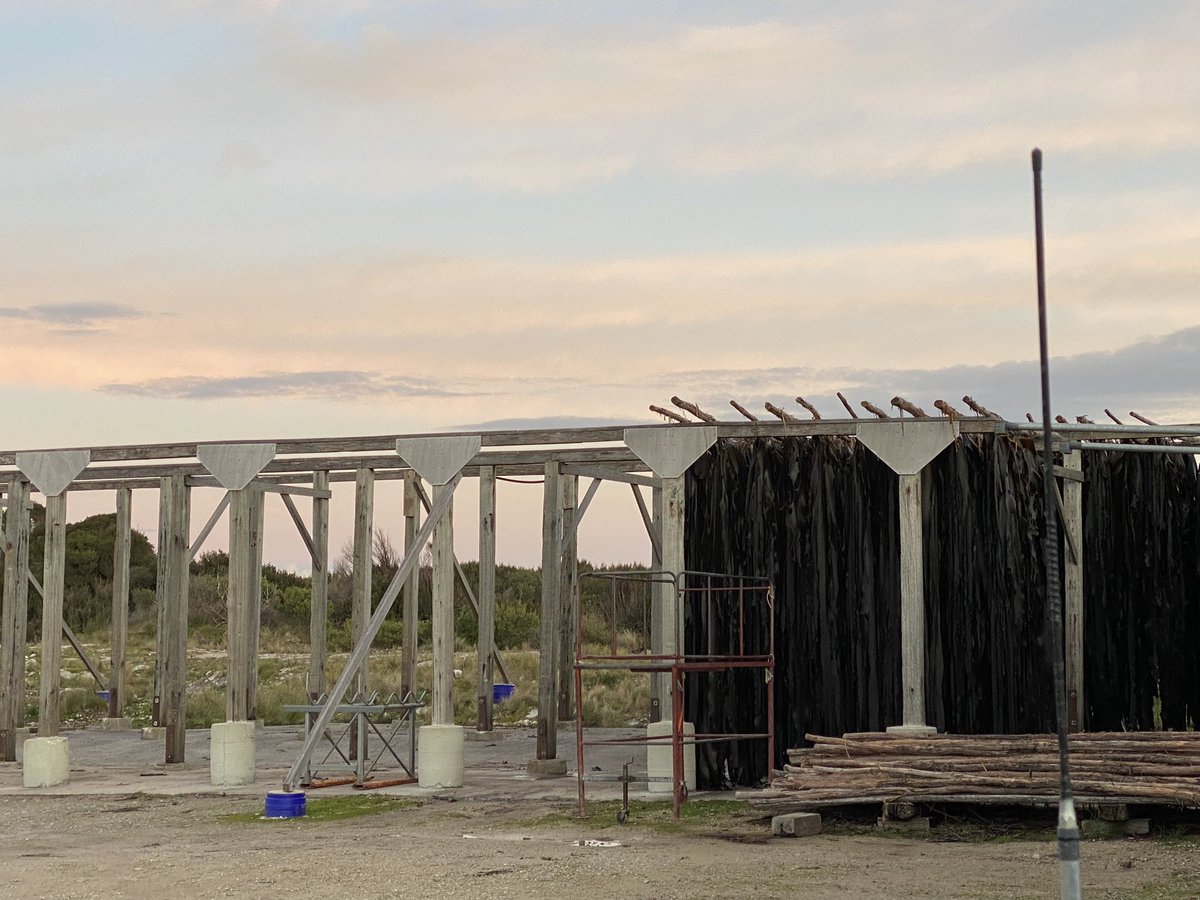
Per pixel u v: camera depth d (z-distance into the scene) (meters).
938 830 12.03
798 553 14.80
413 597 22.75
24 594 19.98
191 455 17.19
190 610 39.88
